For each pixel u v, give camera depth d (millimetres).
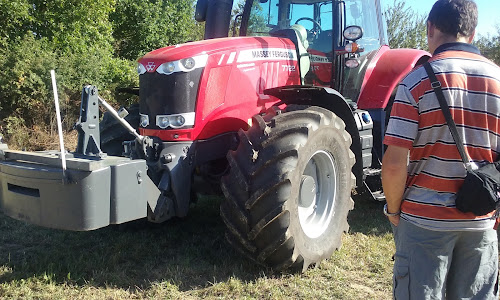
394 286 2016
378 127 4398
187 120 3334
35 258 3477
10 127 8109
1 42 8617
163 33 14234
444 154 1867
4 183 2996
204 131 3463
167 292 2969
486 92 1851
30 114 8492
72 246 3738
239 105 3596
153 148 3328
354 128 3809
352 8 4609
